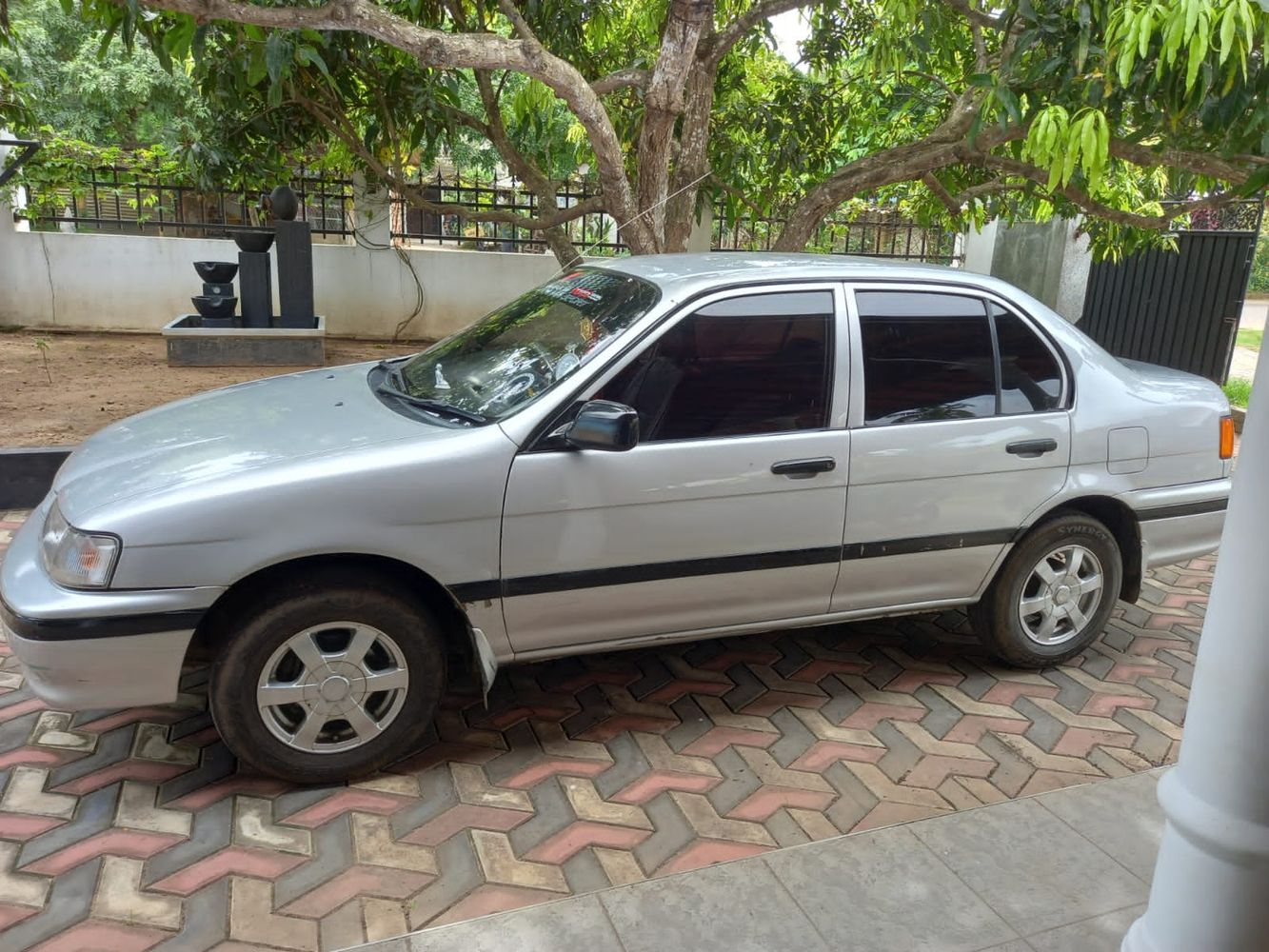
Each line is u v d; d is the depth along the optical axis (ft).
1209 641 5.96
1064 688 13.46
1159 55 16.19
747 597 11.82
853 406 11.83
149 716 11.75
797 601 12.12
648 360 11.10
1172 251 32.91
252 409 11.90
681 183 23.62
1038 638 13.60
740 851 9.77
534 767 11.10
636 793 10.68
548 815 10.23
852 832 10.07
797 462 11.44
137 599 9.35
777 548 11.64
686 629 11.76
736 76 29.19
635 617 11.39
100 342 34.27
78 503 9.91
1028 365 12.87
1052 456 12.78
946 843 9.78
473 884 9.12
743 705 12.67
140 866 9.14
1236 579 5.77
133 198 38.86
